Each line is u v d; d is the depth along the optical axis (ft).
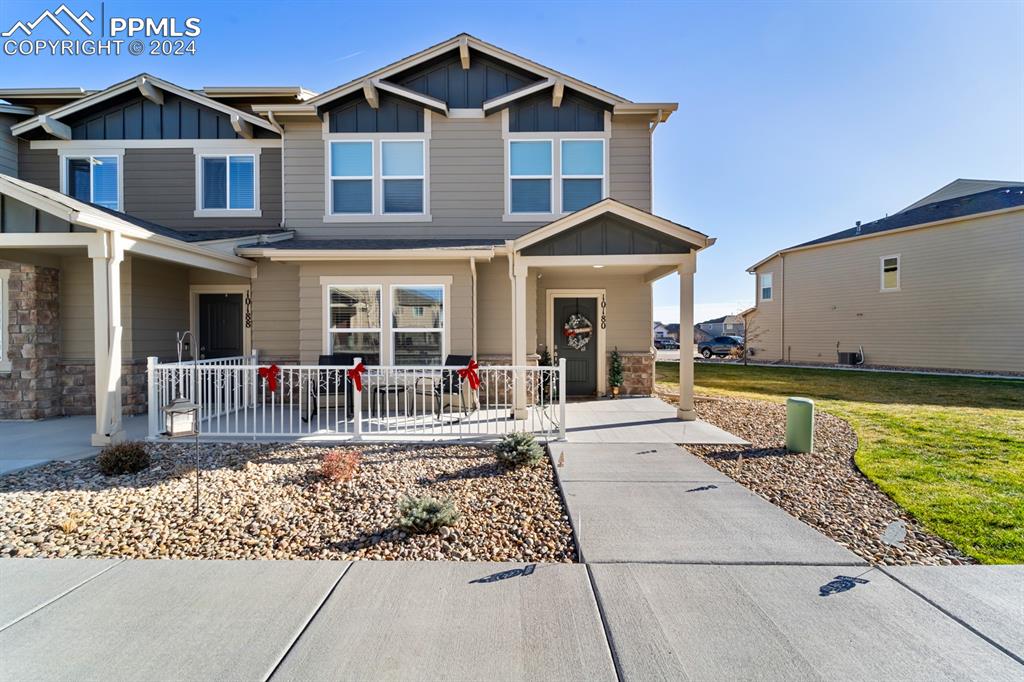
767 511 13.61
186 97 34.37
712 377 52.75
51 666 7.33
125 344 28.17
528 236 25.52
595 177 33.68
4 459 18.62
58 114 34.22
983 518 13.32
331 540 11.82
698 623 8.42
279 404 32.09
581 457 19.06
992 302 54.29
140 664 7.38
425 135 33.53
